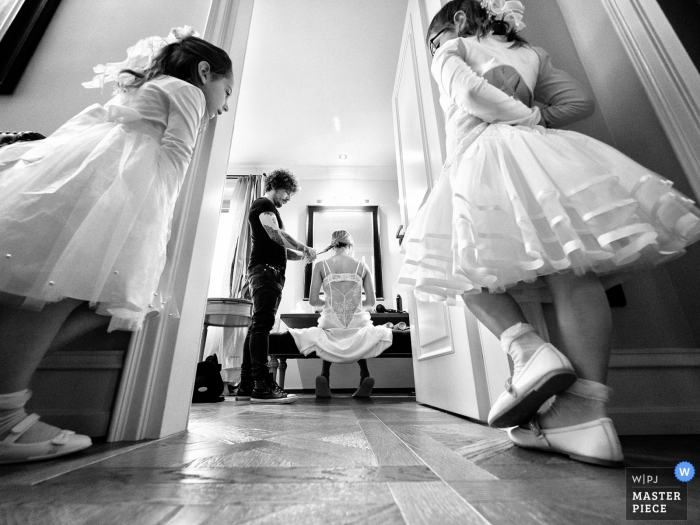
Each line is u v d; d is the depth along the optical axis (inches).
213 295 177.2
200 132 47.8
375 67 130.9
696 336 41.6
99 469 24.0
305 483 20.3
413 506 16.4
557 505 16.4
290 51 124.0
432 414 57.4
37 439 26.7
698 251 40.5
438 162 59.8
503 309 30.5
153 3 57.6
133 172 30.6
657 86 42.6
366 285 120.9
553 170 27.2
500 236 26.5
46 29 56.3
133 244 28.8
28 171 28.5
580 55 55.1
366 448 30.5
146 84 37.3
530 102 35.9
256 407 74.2
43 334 27.6
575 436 24.9
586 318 26.5
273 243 88.8
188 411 43.4
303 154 179.8
